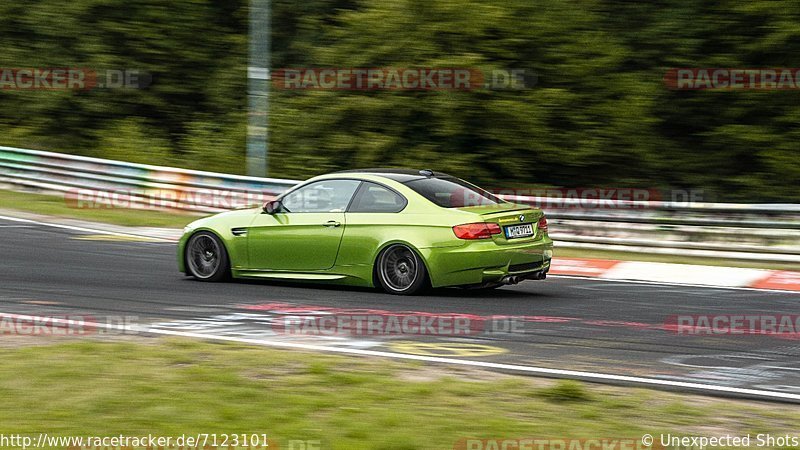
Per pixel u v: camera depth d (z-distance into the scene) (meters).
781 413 11.25
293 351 14.34
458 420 10.53
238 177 36.47
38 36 57.22
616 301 20.17
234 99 56.22
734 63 46.19
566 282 23.22
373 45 49.56
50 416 10.51
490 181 47.69
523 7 47.72
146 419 10.40
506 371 13.30
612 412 11.06
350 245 20.36
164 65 56.66
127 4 56.38
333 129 49.97
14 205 37.50
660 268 26.03
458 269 19.52
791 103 45.47
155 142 53.41
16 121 57.09
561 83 47.31
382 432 10.01
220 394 11.43
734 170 46.81
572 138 46.41
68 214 35.91
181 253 22.25
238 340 15.22
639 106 45.88
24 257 25.66
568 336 16.09
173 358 13.40
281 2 56.75
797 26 44.31
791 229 28.31
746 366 13.94
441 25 47.53
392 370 13.11
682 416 10.98
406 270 20.00
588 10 48.09
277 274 21.27
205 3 57.84
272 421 10.37
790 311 19.22
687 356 14.59
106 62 55.41
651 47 47.41
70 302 18.92
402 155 48.25
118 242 29.33
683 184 46.72
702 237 29.44
